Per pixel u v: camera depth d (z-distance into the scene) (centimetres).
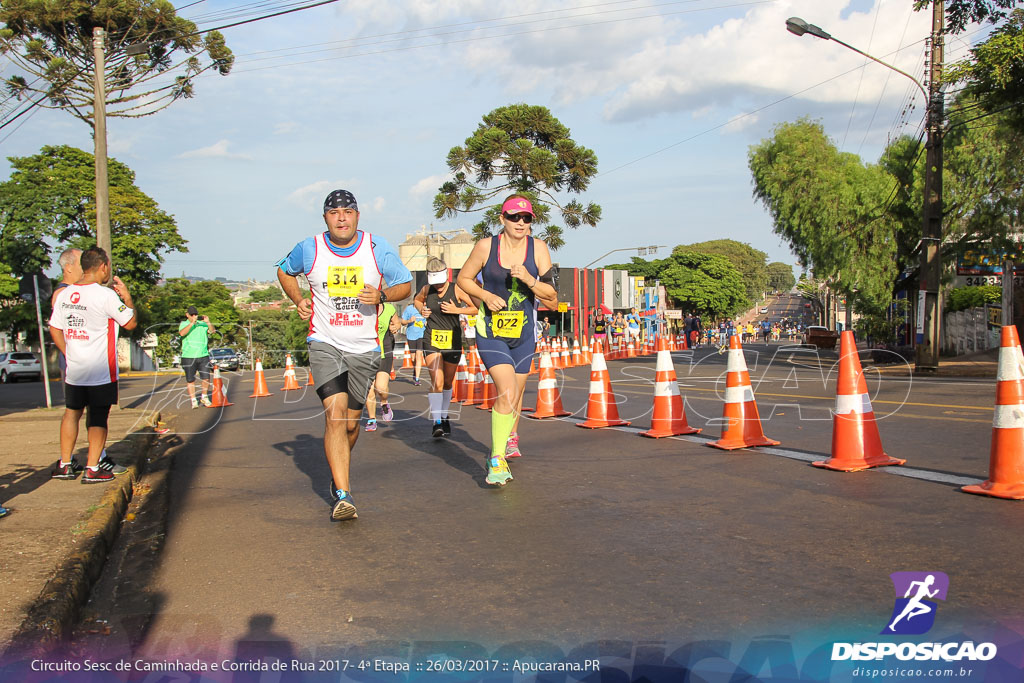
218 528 514
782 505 507
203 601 376
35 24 2800
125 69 2592
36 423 1122
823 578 368
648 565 397
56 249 4581
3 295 4538
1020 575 361
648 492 561
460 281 604
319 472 699
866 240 3036
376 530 488
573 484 598
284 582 397
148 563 445
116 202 4778
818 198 3086
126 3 2700
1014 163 2561
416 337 1761
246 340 7662
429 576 395
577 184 2945
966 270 2797
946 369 1980
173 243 5000
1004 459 513
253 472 718
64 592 357
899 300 3102
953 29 1970
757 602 342
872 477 582
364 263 512
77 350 626
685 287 9994
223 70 2780
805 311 12506
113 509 531
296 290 529
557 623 329
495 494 575
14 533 460
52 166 4772
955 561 383
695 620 326
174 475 726
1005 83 1797
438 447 819
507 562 412
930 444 721
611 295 6344
